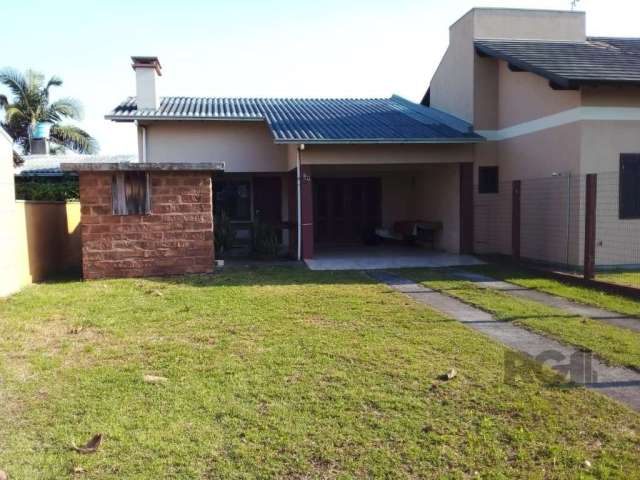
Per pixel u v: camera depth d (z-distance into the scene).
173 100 17.89
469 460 3.55
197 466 3.49
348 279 10.66
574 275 10.37
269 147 16.41
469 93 15.02
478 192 14.88
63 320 7.24
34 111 31.78
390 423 4.05
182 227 11.37
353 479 3.35
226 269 12.12
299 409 4.30
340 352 5.71
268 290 9.37
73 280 11.12
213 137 16.23
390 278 10.83
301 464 3.51
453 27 16.09
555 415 4.19
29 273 10.59
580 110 11.56
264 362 5.42
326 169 17.23
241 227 17.34
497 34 14.85
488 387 4.74
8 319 7.26
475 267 12.39
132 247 11.20
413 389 4.70
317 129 14.04
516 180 12.95
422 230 17.41
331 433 3.91
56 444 3.78
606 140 11.68
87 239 11.05
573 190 11.80
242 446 3.72
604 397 4.54
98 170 10.90
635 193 11.88
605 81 10.84
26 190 18.30
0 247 8.83
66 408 4.35
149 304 8.21
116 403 4.44
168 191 11.30
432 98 18.19
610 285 9.12
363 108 17.77
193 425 4.04
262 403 4.43
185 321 7.14
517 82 13.86
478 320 7.20
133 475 3.38
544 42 14.80
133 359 5.58
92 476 3.38
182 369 5.25
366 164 13.98
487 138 14.82
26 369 5.28
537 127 13.08
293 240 16.17
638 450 3.67
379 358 5.52
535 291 9.41
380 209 19.31
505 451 3.67
